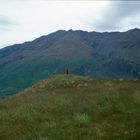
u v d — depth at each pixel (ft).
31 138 47.21
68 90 116.67
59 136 46.68
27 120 61.16
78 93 96.43
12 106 84.23
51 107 72.13
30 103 81.87
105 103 72.95
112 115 61.98
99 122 56.18
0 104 91.91
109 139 43.57
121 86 109.50
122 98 77.15
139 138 42.47
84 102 75.46
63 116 62.54
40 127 53.83
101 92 90.99
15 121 61.00
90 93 91.97
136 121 53.57
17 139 47.24
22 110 71.10
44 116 63.21
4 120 62.85
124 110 65.26
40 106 74.23
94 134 46.83
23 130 52.85
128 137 43.24
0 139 47.85
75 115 61.67
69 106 71.82
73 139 44.34
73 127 52.37
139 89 94.99
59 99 82.58
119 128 49.49
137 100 73.20
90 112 65.10
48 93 115.96
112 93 86.12
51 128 52.70
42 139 45.27
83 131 48.80
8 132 52.44
